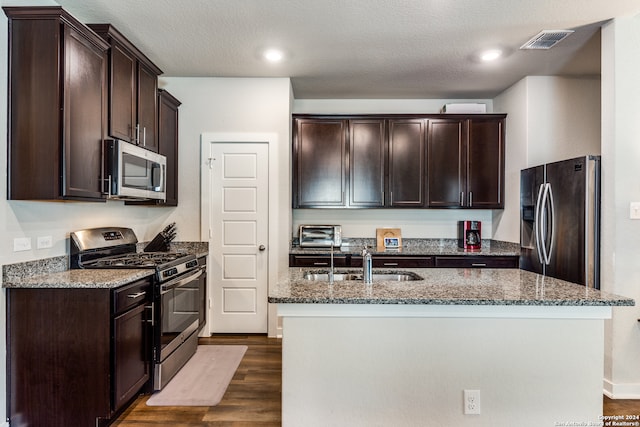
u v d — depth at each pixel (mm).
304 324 1829
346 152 4043
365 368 1834
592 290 1922
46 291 2078
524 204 3500
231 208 3840
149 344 2531
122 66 2646
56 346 2080
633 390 2574
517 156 3830
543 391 1825
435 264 3779
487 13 2504
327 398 1838
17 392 2088
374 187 4047
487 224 4395
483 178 4035
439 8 2443
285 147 3797
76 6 2426
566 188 2834
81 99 2223
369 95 4320
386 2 2379
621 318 2578
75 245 2553
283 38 2887
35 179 2068
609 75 2617
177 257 2992
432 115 4027
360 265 3791
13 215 2107
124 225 3277
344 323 1831
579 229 2689
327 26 2695
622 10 2467
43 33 2059
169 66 3473
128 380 2254
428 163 4039
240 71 3602
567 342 1816
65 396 2078
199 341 3643
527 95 3666
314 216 4402
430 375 1831
